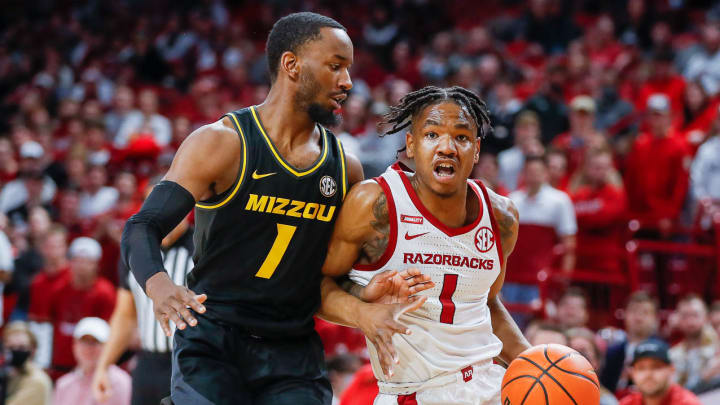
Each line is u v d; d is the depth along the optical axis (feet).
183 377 16.01
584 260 38.81
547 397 15.52
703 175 44.29
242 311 16.47
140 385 24.58
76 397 31.32
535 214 38.45
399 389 16.81
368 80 74.02
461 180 16.02
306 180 16.25
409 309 15.29
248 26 90.48
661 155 43.65
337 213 16.69
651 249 39.06
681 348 33.40
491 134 48.39
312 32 16.20
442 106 16.01
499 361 18.40
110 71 84.07
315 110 16.29
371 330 15.40
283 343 16.88
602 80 58.13
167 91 77.56
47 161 63.10
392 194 16.37
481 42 66.90
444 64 67.67
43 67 87.30
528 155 38.93
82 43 92.53
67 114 71.56
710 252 38.96
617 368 32.60
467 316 16.72
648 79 56.95
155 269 14.49
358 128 54.29
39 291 39.52
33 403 32.53
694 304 33.01
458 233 16.42
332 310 16.40
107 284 39.50
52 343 38.55
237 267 16.33
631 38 66.69
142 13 94.63
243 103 70.44
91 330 31.50
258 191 16.01
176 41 85.35
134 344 32.78
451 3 81.25
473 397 16.49
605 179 40.19
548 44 69.77
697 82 51.78
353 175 16.98
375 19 79.92
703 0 72.38
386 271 16.11
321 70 16.14
